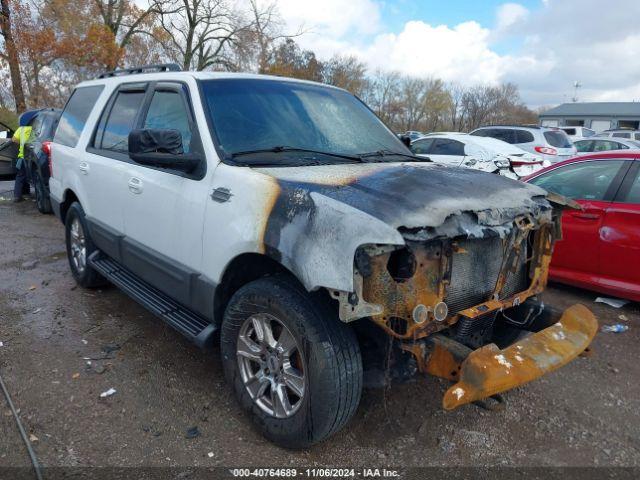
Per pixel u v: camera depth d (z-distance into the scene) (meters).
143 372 3.72
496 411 3.29
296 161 3.28
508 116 67.00
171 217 3.46
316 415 2.65
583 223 5.31
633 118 62.28
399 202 2.56
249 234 2.79
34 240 7.45
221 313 3.24
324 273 2.38
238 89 3.69
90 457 2.82
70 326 4.46
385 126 4.41
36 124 10.38
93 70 26.83
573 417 3.37
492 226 2.73
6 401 3.31
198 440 2.99
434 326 2.68
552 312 3.22
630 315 5.11
